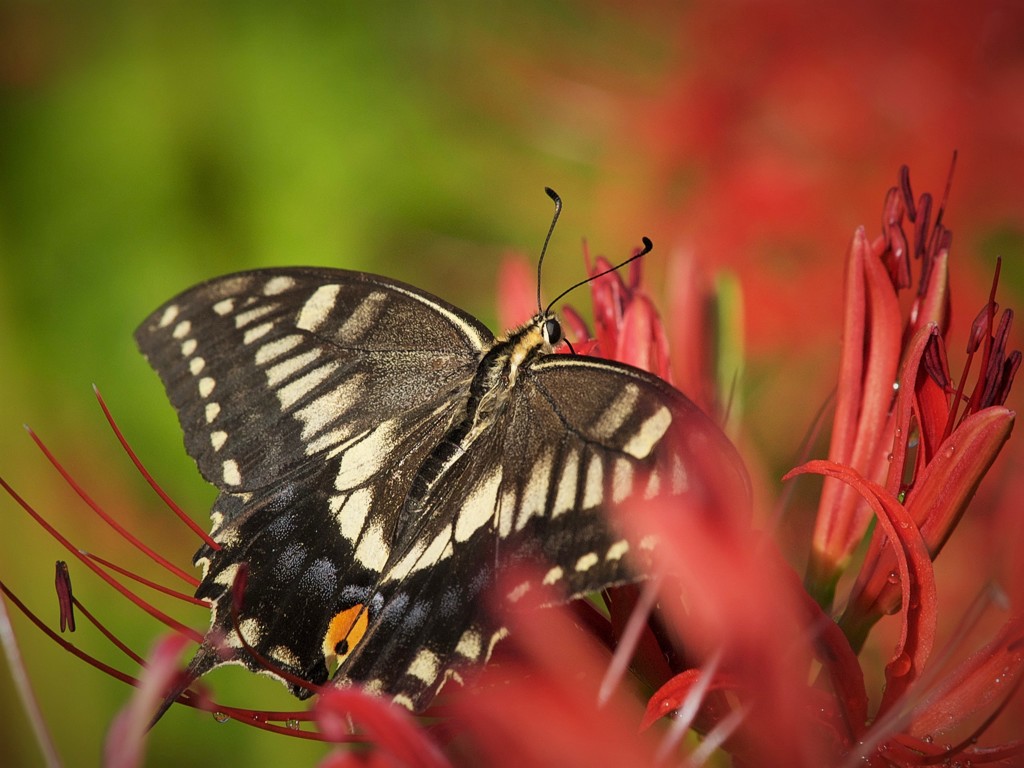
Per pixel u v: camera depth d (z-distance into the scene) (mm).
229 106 703
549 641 478
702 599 467
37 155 689
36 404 641
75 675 611
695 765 464
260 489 509
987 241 692
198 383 514
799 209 707
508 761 463
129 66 704
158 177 689
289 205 696
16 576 620
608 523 475
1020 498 492
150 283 674
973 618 490
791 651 471
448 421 505
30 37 701
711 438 469
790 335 656
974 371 636
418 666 482
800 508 521
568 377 488
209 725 602
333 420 512
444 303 518
